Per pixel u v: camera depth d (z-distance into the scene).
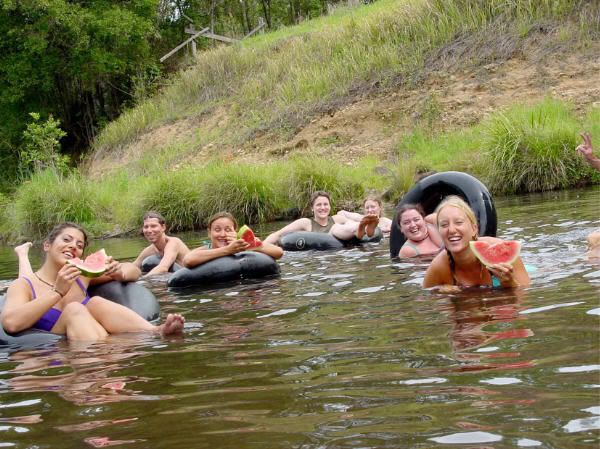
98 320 4.87
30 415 2.98
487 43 20.14
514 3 20.58
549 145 13.86
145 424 2.71
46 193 16.59
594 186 13.09
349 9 28.31
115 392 3.23
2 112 29.03
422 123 18.92
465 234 5.22
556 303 4.24
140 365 3.76
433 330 3.90
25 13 27.58
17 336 4.73
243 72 26.16
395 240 7.61
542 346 3.29
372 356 3.45
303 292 5.80
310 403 2.79
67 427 2.76
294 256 8.45
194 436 2.53
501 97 18.41
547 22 19.77
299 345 3.87
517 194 13.57
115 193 17.70
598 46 18.53
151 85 29.16
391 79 20.84
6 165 28.22
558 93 17.53
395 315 4.45
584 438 2.20
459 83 19.52
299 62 24.11
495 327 3.81
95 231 15.59
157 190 15.48
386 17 23.02
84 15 27.48
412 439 2.32
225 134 23.16
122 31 28.25
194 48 29.97
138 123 26.56
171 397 3.06
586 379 2.74
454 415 2.50
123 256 10.59
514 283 5.02
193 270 6.91
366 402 2.74
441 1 21.98
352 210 14.55
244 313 5.11
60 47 28.77
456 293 5.03
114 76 30.03
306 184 15.01
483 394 2.69
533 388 2.70
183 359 3.80
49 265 5.27
